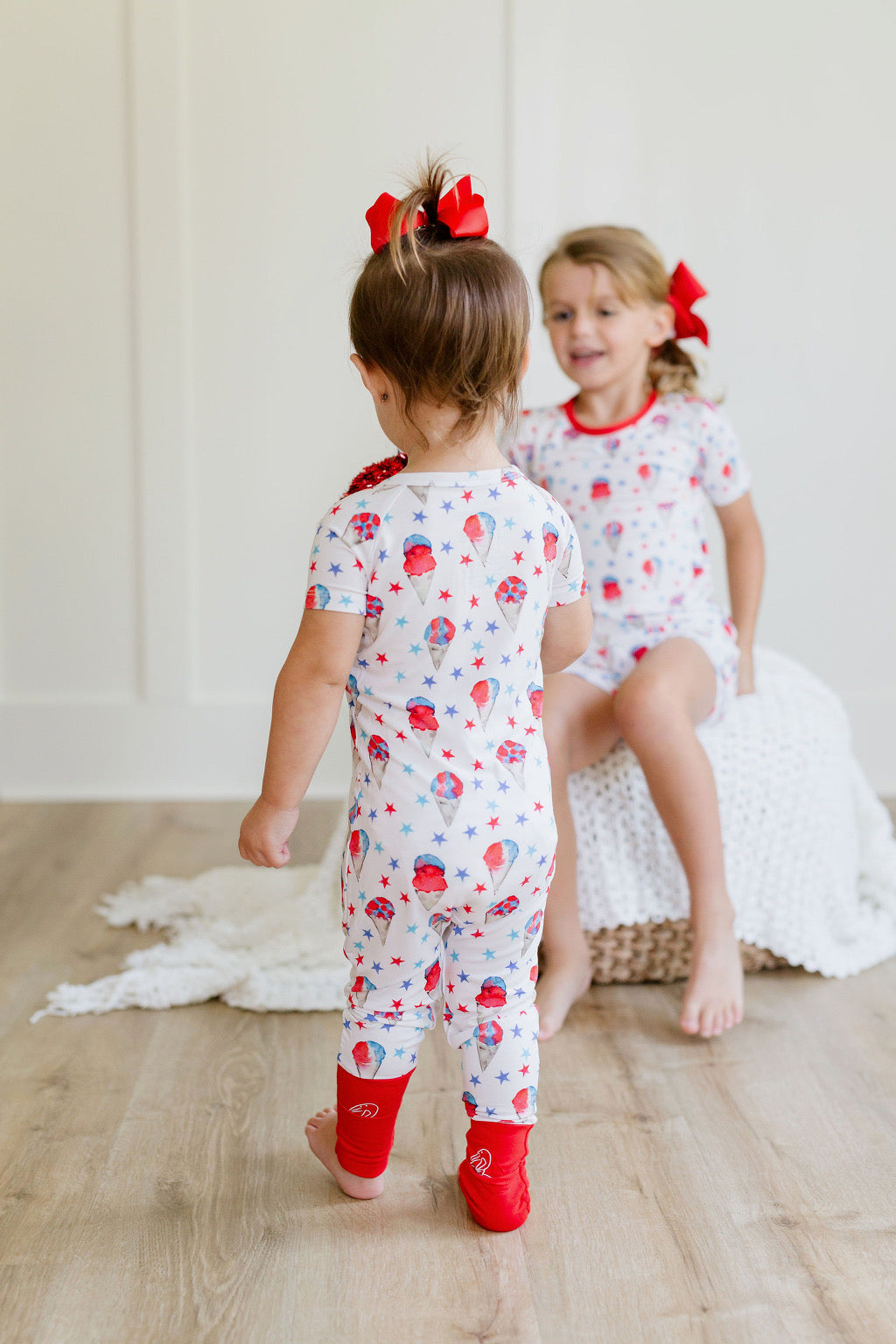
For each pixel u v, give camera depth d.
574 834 1.50
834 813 1.64
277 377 2.38
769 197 2.33
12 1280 0.96
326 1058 1.34
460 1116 1.23
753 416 2.39
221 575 2.44
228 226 2.34
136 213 2.32
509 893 0.98
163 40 2.27
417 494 0.96
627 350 1.60
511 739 0.99
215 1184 1.10
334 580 0.95
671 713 1.42
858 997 1.51
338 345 2.37
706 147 2.32
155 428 2.38
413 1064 1.04
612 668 1.56
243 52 2.30
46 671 2.46
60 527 2.42
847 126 2.32
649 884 1.56
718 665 1.55
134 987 1.48
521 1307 0.93
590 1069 1.32
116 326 2.37
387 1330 0.90
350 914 1.01
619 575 1.58
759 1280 0.96
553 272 1.61
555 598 1.05
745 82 2.30
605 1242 1.01
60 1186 1.09
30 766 2.48
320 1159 1.10
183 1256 0.99
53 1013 1.45
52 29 2.29
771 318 2.37
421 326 0.93
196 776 2.49
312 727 0.98
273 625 2.46
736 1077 1.30
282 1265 0.98
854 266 2.36
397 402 0.97
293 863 2.00
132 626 2.45
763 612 2.45
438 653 0.96
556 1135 1.18
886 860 1.79
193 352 2.37
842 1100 1.25
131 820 2.30
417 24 2.29
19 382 2.38
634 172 2.32
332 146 2.32
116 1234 1.02
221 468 2.41
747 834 1.57
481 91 2.31
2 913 1.78
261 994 1.47
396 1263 0.99
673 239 2.34
